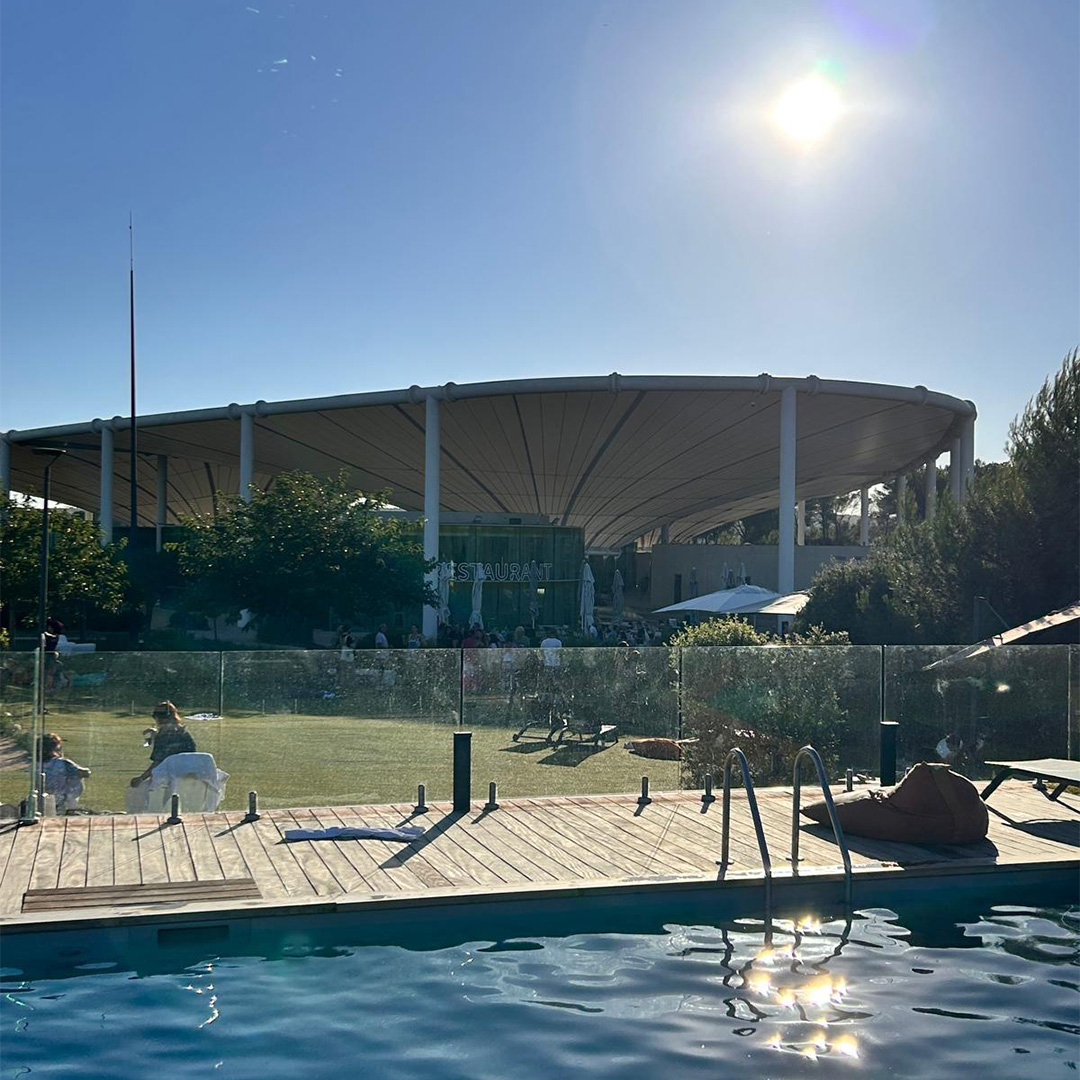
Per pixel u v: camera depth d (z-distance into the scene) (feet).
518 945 25.71
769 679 50.93
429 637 133.28
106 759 41.39
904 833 33.76
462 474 198.39
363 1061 19.35
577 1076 18.79
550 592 164.25
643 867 30.17
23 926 24.58
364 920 26.53
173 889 27.43
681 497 224.12
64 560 101.04
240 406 161.27
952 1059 19.52
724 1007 21.91
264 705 45.11
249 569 115.96
